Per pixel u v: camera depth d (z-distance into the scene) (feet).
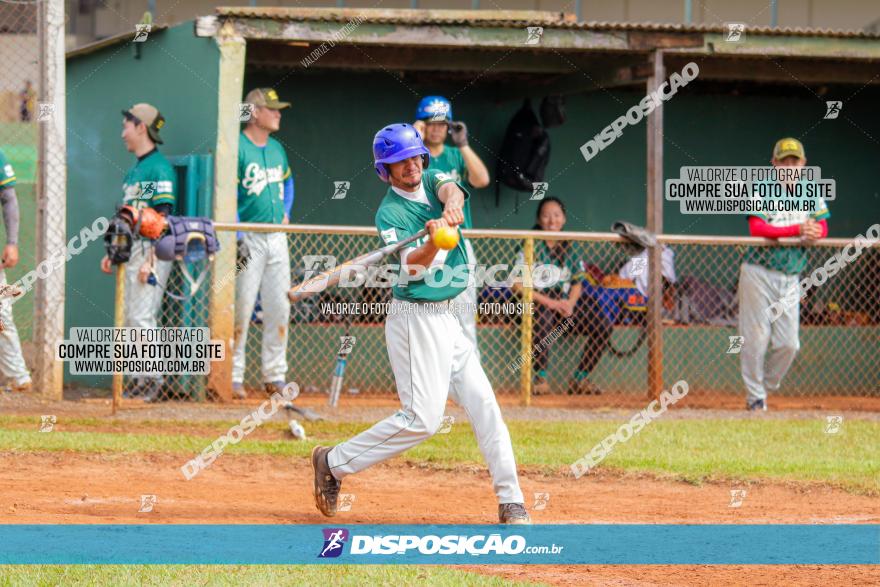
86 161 145.07
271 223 128.98
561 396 140.46
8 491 78.74
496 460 71.20
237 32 127.13
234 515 73.51
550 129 169.58
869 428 116.67
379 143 67.67
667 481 89.61
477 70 149.79
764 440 107.96
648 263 132.16
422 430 68.95
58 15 126.62
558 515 76.54
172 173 123.24
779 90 174.91
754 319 130.62
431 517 74.79
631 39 136.46
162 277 123.34
